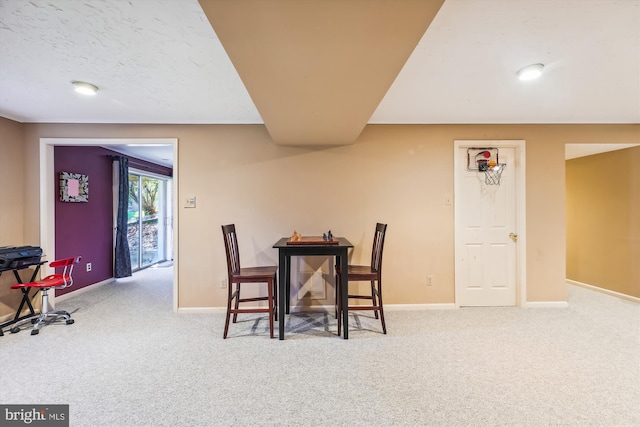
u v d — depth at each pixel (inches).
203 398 70.0
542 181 132.0
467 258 133.9
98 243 175.2
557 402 68.2
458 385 74.9
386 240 131.4
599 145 134.4
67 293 150.9
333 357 89.3
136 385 74.9
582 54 72.5
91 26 60.2
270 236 131.2
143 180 235.0
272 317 103.8
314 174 131.7
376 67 61.7
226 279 129.6
